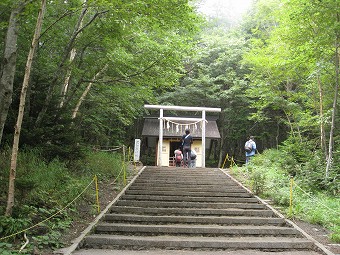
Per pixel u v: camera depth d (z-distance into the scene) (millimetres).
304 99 17062
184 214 8234
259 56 16281
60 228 6281
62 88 12406
